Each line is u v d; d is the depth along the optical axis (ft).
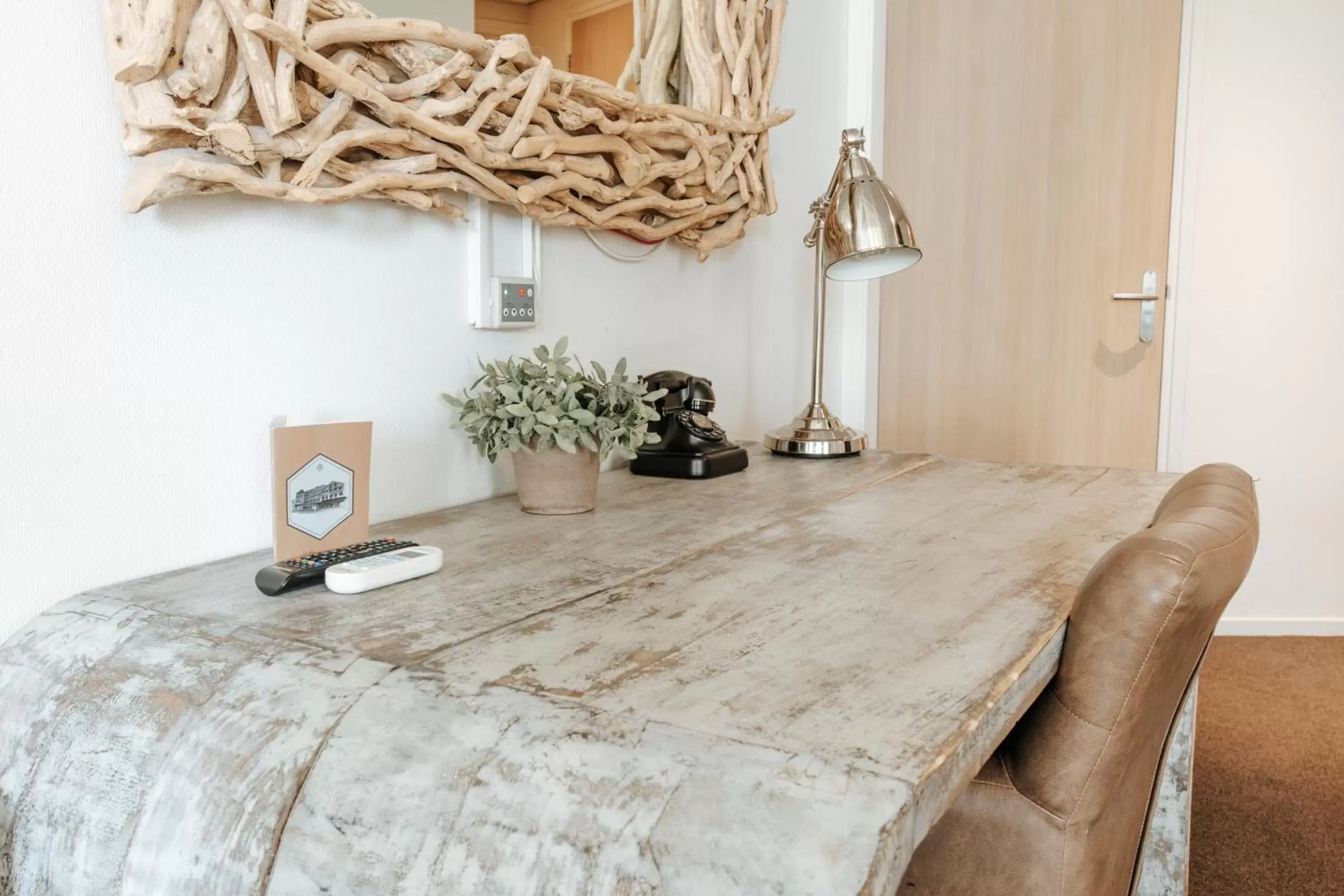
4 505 2.73
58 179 2.79
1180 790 4.55
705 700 2.10
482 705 2.11
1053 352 8.97
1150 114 8.54
